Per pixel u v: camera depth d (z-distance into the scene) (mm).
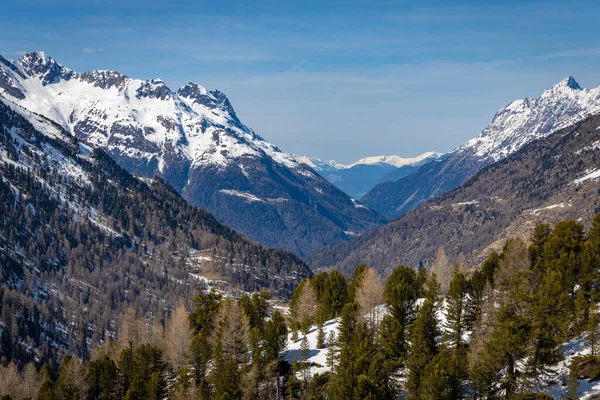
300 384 107500
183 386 108250
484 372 83562
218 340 120938
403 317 111438
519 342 81250
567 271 100500
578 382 81188
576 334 93375
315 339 130375
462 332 106562
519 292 90250
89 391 119750
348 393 91250
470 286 108812
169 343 131125
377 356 99375
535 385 81500
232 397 101688
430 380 84500
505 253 119688
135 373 116750
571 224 117562
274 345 111938
